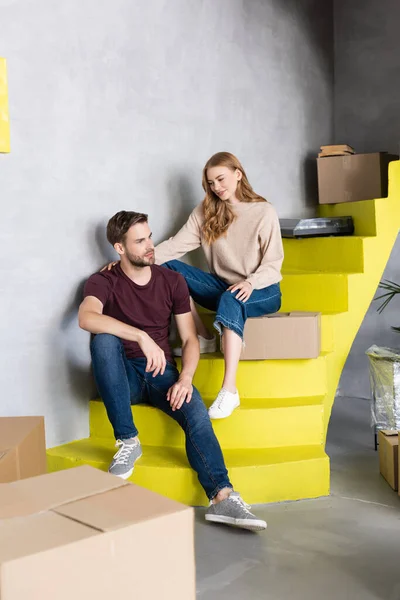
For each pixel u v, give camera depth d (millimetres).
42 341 2930
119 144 3197
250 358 3025
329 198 4266
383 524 2531
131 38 3219
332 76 4684
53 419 3006
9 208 2750
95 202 3104
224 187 3127
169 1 3416
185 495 2732
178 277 2949
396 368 3225
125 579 1163
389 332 4387
